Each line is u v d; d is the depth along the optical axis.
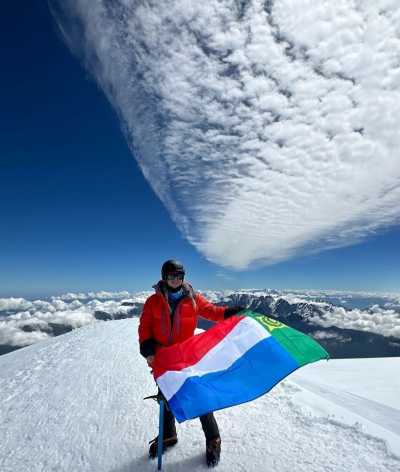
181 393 3.28
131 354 9.02
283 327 3.90
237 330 3.87
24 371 8.94
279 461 3.52
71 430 4.82
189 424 4.40
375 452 3.54
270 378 3.38
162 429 3.58
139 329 3.73
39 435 4.84
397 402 5.55
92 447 4.25
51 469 3.92
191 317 3.73
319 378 7.57
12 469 4.05
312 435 3.99
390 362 9.41
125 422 4.80
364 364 9.27
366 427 4.07
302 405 4.88
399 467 3.25
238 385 3.37
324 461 3.45
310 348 3.57
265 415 4.63
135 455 3.92
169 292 3.71
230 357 3.62
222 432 4.22
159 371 3.49
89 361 8.80
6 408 6.24
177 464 3.61
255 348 3.67
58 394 6.50
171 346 3.67
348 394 5.82
